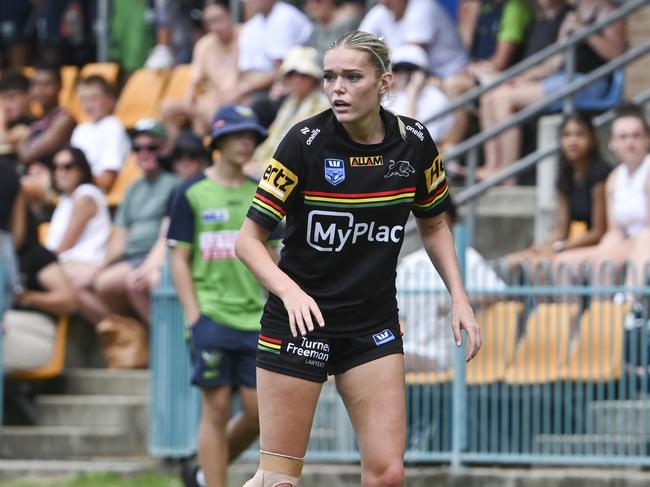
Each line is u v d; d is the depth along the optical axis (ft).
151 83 155.84
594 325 97.25
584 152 111.14
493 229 124.77
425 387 99.81
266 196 58.39
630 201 105.40
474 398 99.50
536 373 97.96
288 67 123.44
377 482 58.65
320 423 101.96
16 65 174.81
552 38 132.05
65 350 121.08
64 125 143.33
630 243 104.22
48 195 138.51
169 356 105.70
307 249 59.06
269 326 59.82
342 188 58.18
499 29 143.84
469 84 132.16
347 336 59.31
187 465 90.99
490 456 98.53
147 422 112.88
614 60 125.90
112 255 122.62
